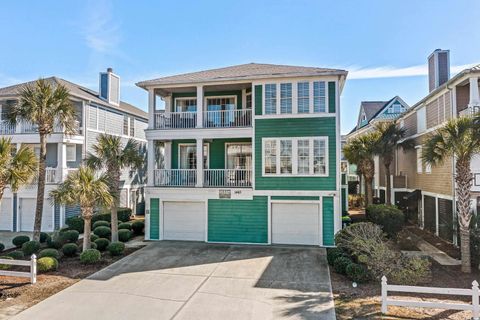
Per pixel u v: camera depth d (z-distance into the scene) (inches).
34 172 499.5
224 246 615.5
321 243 614.2
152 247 605.6
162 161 1048.2
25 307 335.6
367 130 1151.0
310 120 628.1
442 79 746.8
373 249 418.3
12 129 828.6
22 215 821.2
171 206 677.9
